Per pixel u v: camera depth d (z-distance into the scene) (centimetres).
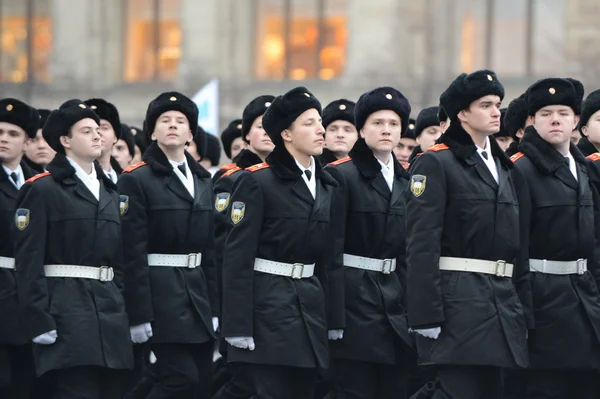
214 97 3328
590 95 2209
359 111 2103
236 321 1909
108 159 2398
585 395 2055
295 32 7644
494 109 1902
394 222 2086
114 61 7906
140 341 2152
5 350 2188
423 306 1853
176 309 2184
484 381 1884
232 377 2314
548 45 7050
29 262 2000
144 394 2275
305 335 1923
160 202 2202
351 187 2077
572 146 2062
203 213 2241
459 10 7219
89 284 2036
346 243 2077
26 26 8044
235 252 1923
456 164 1891
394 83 7175
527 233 1953
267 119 1978
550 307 1994
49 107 7775
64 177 2048
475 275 1875
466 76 1911
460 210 1877
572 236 2005
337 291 2003
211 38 7700
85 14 7881
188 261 2220
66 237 2027
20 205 2025
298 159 1980
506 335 1855
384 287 2072
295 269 1944
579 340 1992
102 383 2062
